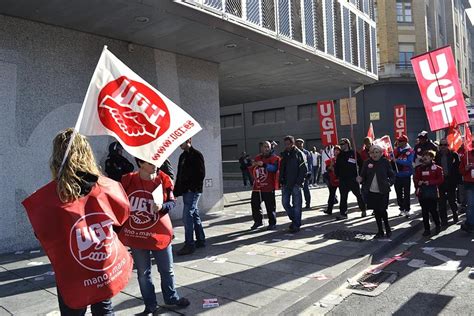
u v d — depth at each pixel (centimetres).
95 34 811
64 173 248
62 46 764
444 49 833
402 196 965
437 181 756
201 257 620
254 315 399
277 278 512
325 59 1097
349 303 455
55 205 246
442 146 892
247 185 2131
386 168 727
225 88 1420
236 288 480
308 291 460
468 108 1623
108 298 258
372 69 1403
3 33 687
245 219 957
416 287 498
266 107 3328
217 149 1084
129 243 385
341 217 939
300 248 661
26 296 473
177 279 517
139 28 775
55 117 750
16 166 700
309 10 1045
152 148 351
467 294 469
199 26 766
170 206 398
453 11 4022
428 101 856
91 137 803
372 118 2784
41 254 670
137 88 349
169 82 960
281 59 1035
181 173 646
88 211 254
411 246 703
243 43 890
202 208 1044
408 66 2923
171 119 366
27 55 716
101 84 329
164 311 413
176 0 666
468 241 720
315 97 3047
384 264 598
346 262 571
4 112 686
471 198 768
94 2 640
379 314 422
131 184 391
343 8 1221
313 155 1972
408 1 3022
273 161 812
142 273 394
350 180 930
